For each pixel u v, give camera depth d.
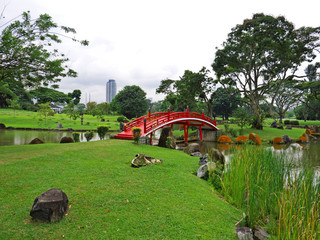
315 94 52.09
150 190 6.90
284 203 5.32
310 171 7.01
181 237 4.45
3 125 42.03
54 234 4.22
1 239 3.94
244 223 5.73
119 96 81.12
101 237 4.23
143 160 10.26
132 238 4.27
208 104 44.50
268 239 5.23
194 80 40.38
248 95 42.94
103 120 62.53
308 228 4.62
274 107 94.44
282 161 8.83
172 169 9.95
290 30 31.91
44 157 9.98
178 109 54.19
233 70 41.34
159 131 46.66
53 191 5.07
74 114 55.78
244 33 35.41
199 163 11.91
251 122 40.50
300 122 67.75
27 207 5.20
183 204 6.06
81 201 5.72
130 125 20.50
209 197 6.92
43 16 13.57
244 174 7.62
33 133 35.62
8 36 12.36
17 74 13.87
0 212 4.88
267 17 30.45
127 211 5.36
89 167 8.98
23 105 83.25
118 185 7.10
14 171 7.78
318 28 32.47
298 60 36.72
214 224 5.18
